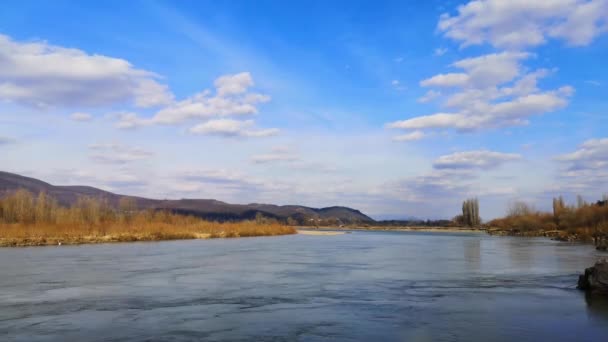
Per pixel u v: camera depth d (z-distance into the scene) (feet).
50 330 61.05
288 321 66.03
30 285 98.89
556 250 205.05
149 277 112.47
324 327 62.49
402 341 55.57
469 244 271.49
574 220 367.25
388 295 87.30
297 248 228.84
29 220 332.60
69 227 286.66
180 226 377.09
